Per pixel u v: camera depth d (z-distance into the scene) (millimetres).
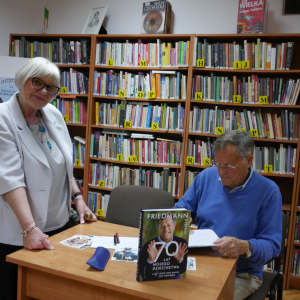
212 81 2932
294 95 2758
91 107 3207
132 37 3117
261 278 1622
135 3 3383
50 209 1607
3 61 3139
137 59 3105
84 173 3273
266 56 2793
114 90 3182
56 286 1181
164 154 3078
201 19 3174
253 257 1383
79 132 3604
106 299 1101
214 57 2902
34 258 1210
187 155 3029
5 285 1529
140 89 3109
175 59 2994
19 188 1384
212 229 1624
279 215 1548
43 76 1442
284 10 2922
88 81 3281
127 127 3154
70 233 1529
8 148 1412
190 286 1062
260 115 2848
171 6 3252
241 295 1459
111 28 3486
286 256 2805
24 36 3344
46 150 1577
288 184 3041
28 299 1259
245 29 2852
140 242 1061
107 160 3201
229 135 1534
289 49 2729
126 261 1224
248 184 1604
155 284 1062
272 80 2803
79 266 1162
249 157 1553
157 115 3064
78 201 1776
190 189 1861
